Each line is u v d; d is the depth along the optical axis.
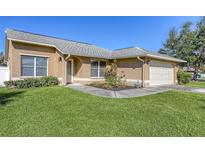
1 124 5.03
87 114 6.21
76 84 15.71
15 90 11.24
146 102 8.54
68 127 4.93
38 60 14.49
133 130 4.85
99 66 17.84
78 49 16.78
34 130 4.66
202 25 34.06
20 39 12.98
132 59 16.55
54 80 14.54
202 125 5.35
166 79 18.77
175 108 7.46
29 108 6.84
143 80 15.25
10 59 13.12
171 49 40.38
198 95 11.12
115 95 10.46
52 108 6.93
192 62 34.41
